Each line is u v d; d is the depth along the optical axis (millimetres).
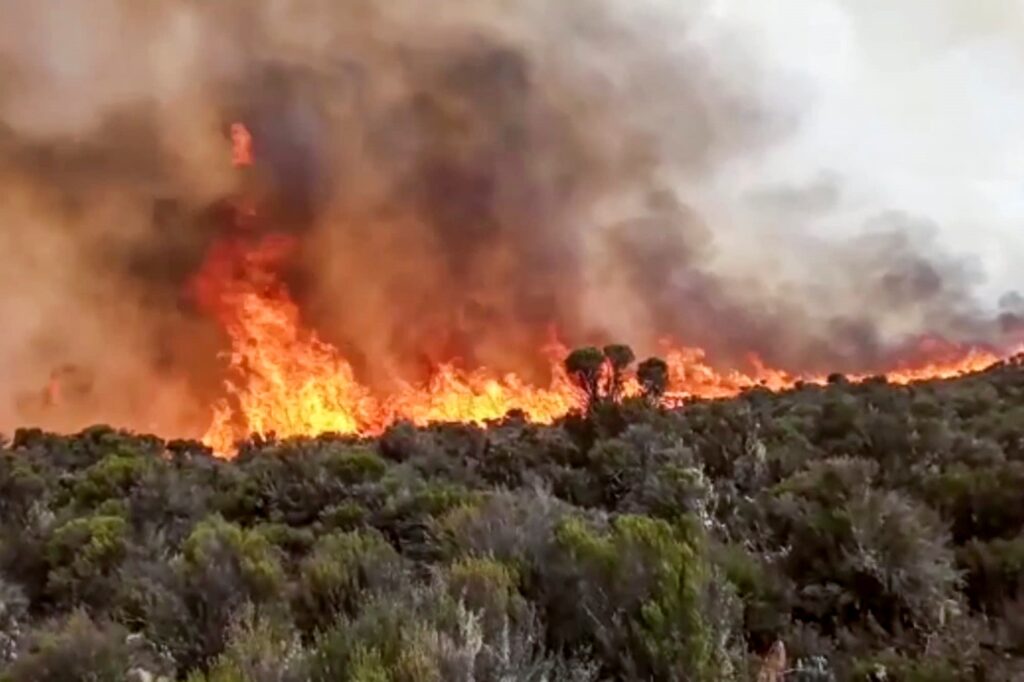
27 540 10469
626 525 6062
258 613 6203
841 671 5363
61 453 20031
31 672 5852
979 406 14492
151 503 11766
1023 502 7559
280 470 13102
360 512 10383
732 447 10625
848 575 6262
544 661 4891
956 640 5461
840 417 12008
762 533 7309
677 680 4789
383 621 5160
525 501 7656
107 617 7309
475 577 5574
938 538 6633
